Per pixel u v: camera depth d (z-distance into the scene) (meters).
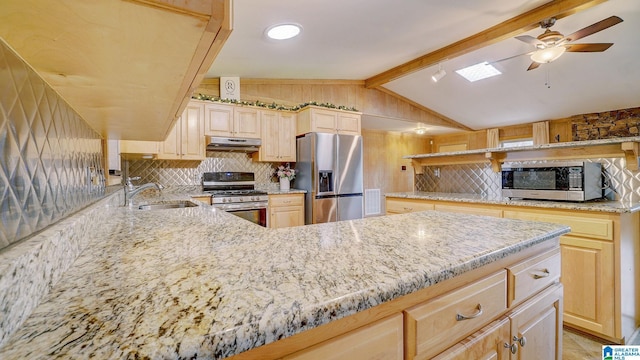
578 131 5.36
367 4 2.60
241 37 2.90
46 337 0.38
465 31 3.38
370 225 1.21
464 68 4.34
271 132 4.18
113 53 0.49
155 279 0.59
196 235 1.02
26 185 0.52
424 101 5.86
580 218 1.96
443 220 1.34
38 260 0.47
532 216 2.21
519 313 0.95
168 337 0.39
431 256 0.77
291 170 4.29
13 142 0.47
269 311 0.46
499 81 4.63
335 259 0.74
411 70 4.31
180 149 3.52
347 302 0.52
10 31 0.40
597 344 1.87
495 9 2.92
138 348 0.36
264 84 4.50
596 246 1.88
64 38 0.43
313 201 4.04
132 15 0.37
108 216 1.37
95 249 0.83
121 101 0.80
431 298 0.70
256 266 0.68
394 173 7.52
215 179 3.99
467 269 0.74
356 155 4.40
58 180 0.71
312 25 2.85
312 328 0.47
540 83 4.47
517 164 2.57
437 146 8.12
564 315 2.03
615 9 2.88
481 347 0.81
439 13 2.92
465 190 3.20
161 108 0.89
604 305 1.85
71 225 0.68
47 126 0.63
